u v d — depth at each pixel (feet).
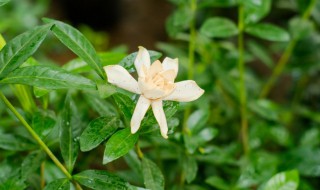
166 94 1.26
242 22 1.81
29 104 1.48
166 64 1.32
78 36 1.31
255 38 3.43
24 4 2.72
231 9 3.15
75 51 1.29
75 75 1.25
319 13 2.25
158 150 1.75
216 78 2.10
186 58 2.15
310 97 2.77
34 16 2.71
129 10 4.86
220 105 2.22
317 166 1.87
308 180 2.19
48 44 2.88
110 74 1.26
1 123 1.88
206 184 1.85
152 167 1.40
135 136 1.29
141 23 4.79
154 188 1.38
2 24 2.48
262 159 1.76
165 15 4.80
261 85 2.55
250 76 2.40
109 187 1.31
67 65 1.45
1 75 1.24
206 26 1.77
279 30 1.80
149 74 1.26
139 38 4.66
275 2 3.12
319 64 2.41
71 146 1.38
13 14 2.69
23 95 1.46
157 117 1.27
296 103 2.58
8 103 1.27
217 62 2.17
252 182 1.69
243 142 2.02
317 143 2.03
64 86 1.23
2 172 1.51
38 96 1.31
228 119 2.24
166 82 1.27
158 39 4.65
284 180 1.49
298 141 2.42
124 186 1.31
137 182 1.74
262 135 2.01
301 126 2.54
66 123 1.39
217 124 2.23
